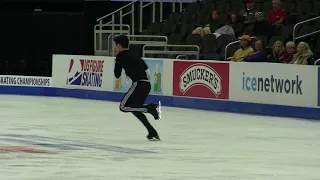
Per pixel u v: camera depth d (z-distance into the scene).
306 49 32.91
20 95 43.31
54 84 42.75
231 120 29.97
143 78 22.89
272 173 17.33
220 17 44.75
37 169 17.64
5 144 22.23
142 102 22.98
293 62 33.09
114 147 21.81
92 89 40.41
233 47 40.56
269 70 31.77
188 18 47.34
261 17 41.38
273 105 31.70
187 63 35.22
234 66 33.16
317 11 42.19
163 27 47.53
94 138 23.95
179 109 34.72
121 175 16.83
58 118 30.30
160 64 36.56
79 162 18.83
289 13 43.16
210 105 34.28
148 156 20.02
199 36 43.03
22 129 26.27
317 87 29.97
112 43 45.97
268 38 40.78
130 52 23.02
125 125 27.89
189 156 20.09
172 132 25.83
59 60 42.47
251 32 41.62
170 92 36.12
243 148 21.84
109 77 39.25
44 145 22.12
